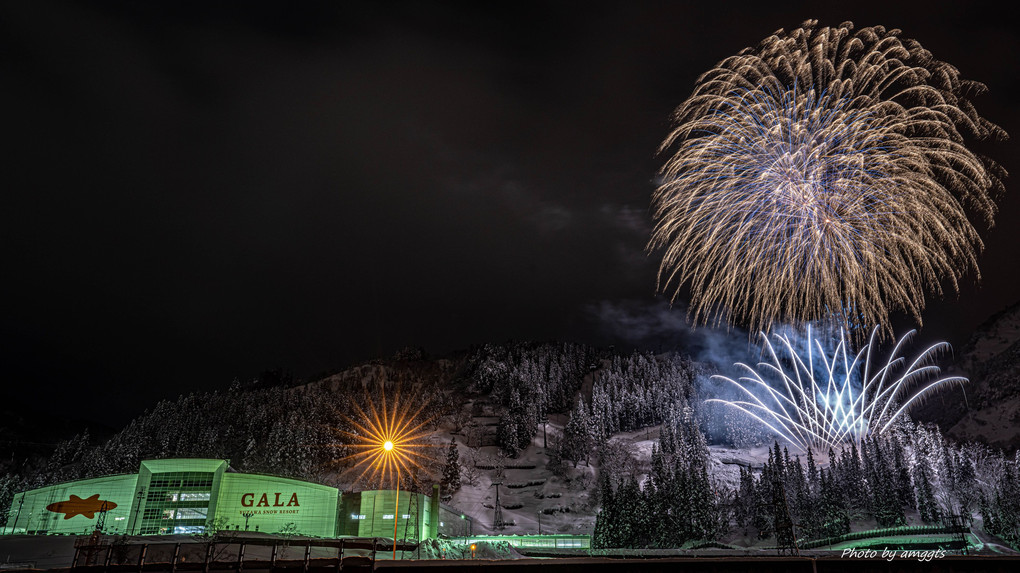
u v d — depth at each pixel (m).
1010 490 130.75
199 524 113.94
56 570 44.94
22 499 114.94
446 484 199.00
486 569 36.38
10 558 66.81
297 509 118.50
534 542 121.31
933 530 114.12
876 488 133.38
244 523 115.56
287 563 34.62
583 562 37.56
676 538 132.12
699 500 135.12
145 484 115.56
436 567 35.84
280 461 187.12
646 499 138.25
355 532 120.88
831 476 138.38
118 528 112.50
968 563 40.59
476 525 170.38
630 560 38.28
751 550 92.50
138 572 34.00
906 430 178.12
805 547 125.12
